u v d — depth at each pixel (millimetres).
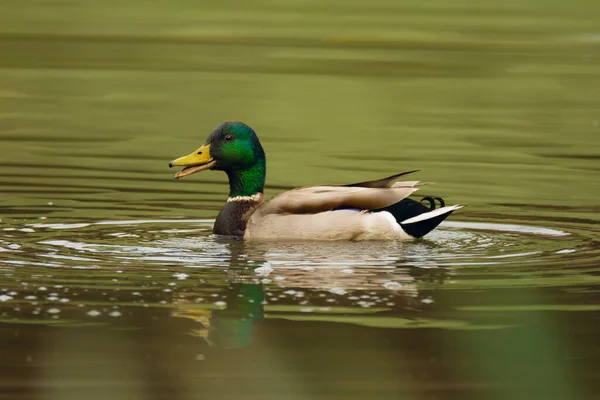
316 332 11180
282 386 9742
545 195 18484
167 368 10180
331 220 15172
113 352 10547
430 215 15016
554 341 10945
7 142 22656
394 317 11680
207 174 20156
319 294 12484
